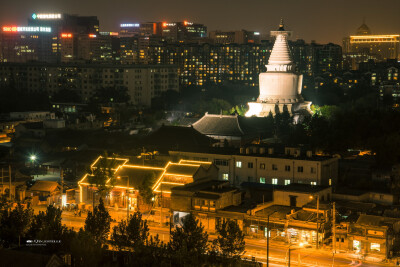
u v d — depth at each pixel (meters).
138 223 116.00
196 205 143.25
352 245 127.19
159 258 105.38
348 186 171.88
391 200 156.38
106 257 113.75
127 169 165.50
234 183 178.25
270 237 134.38
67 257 103.75
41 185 169.50
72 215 154.00
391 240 126.31
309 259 120.75
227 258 108.06
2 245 121.06
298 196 146.50
